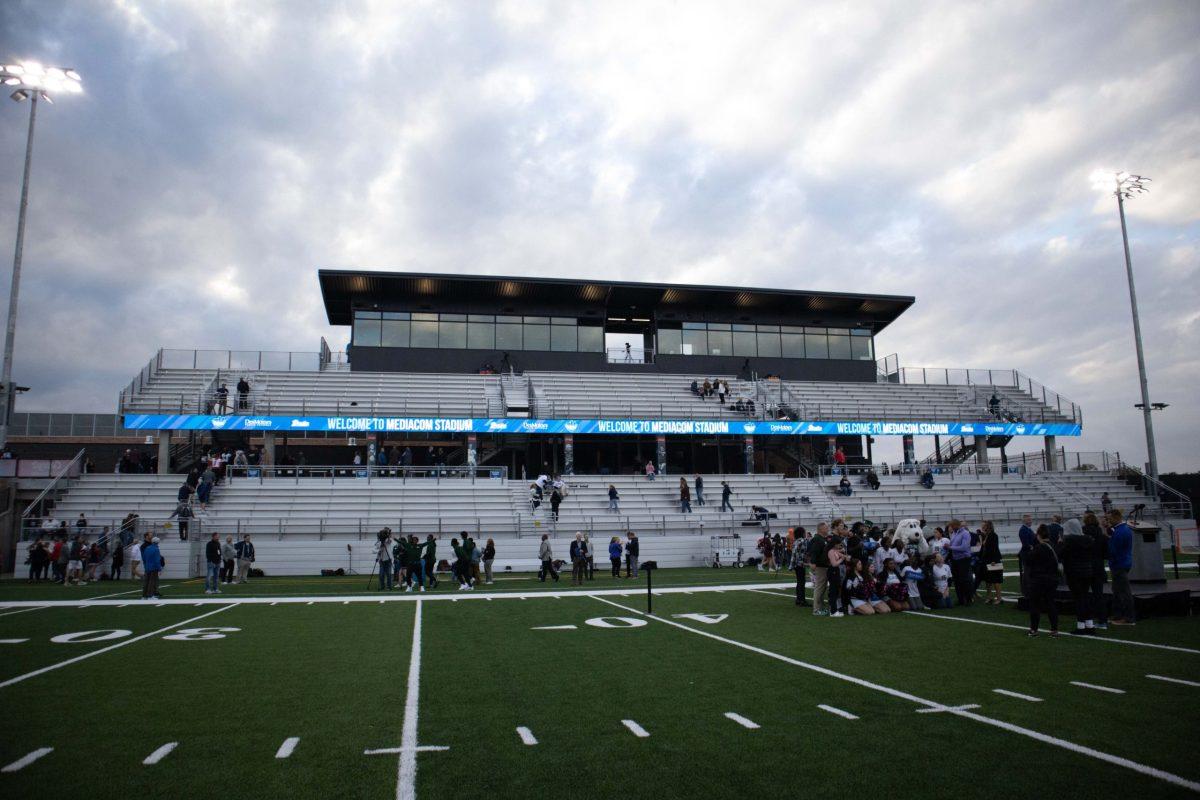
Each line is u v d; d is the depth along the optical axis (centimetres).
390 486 3484
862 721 743
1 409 3039
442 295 4569
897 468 4366
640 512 3569
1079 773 589
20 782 579
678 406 4403
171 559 2808
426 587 2322
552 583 2450
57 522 2881
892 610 1642
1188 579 1973
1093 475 4450
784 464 4638
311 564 3003
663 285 4634
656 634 1320
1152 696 836
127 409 3578
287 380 4122
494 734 707
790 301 4909
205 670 1014
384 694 872
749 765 614
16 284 3069
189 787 568
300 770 608
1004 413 4669
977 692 860
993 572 1778
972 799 539
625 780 581
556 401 4216
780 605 1764
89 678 962
